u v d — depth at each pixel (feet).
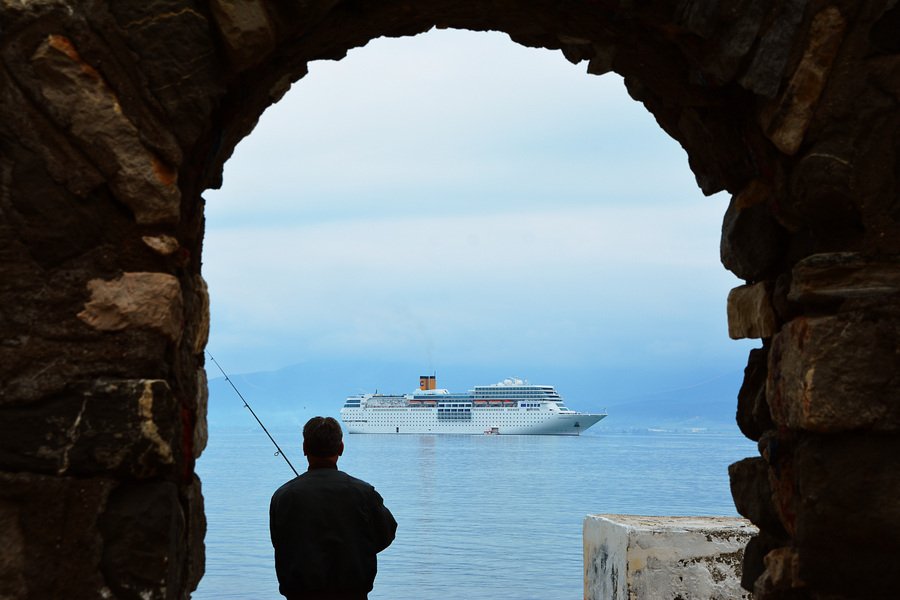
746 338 13.67
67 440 10.22
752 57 11.97
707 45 12.15
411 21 13.67
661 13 12.08
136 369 10.46
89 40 10.55
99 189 10.60
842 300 11.51
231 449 521.24
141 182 10.62
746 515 13.47
